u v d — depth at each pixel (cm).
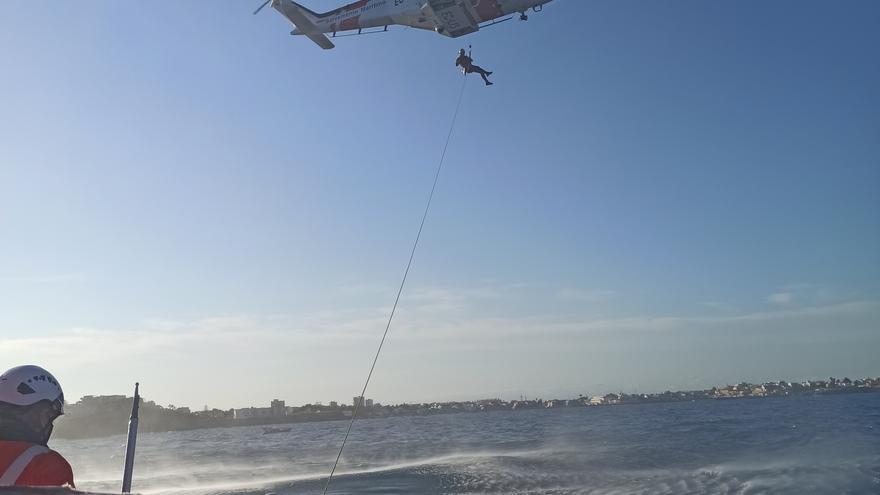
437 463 2239
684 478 1655
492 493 1571
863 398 12862
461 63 1947
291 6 2430
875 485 1398
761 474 1638
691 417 6412
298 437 8188
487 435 4741
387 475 1975
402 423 13938
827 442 2336
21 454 265
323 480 1991
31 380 299
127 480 417
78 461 4488
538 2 1950
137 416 435
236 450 4700
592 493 1512
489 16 2014
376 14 2277
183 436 14325
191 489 1941
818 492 1367
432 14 2028
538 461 2156
